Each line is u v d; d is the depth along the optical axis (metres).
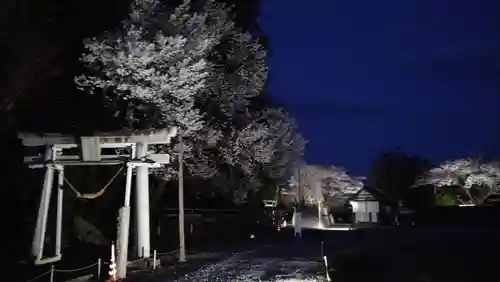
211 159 32.56
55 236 20.58
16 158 21.53
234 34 33.50
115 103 25.88
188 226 32.72
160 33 25.03
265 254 26.02
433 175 68.75
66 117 25.25
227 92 32.91
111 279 16.28
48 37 22.97
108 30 26.30
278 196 57.50
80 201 24.58
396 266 21.81
